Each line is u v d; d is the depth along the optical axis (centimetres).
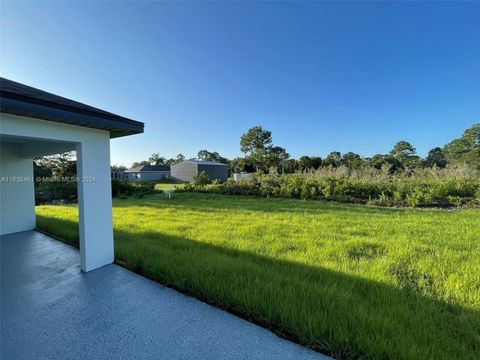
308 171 1576
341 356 164
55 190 1351
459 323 190
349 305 209
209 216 708
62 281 291
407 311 201
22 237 493
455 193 941
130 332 194
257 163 4134
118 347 176
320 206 884
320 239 443
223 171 3816
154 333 193
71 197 1373
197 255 349
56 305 236
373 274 277
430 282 269
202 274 275
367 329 178
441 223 574
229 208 862
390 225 555
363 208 828
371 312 196
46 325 204
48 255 385
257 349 173
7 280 294
